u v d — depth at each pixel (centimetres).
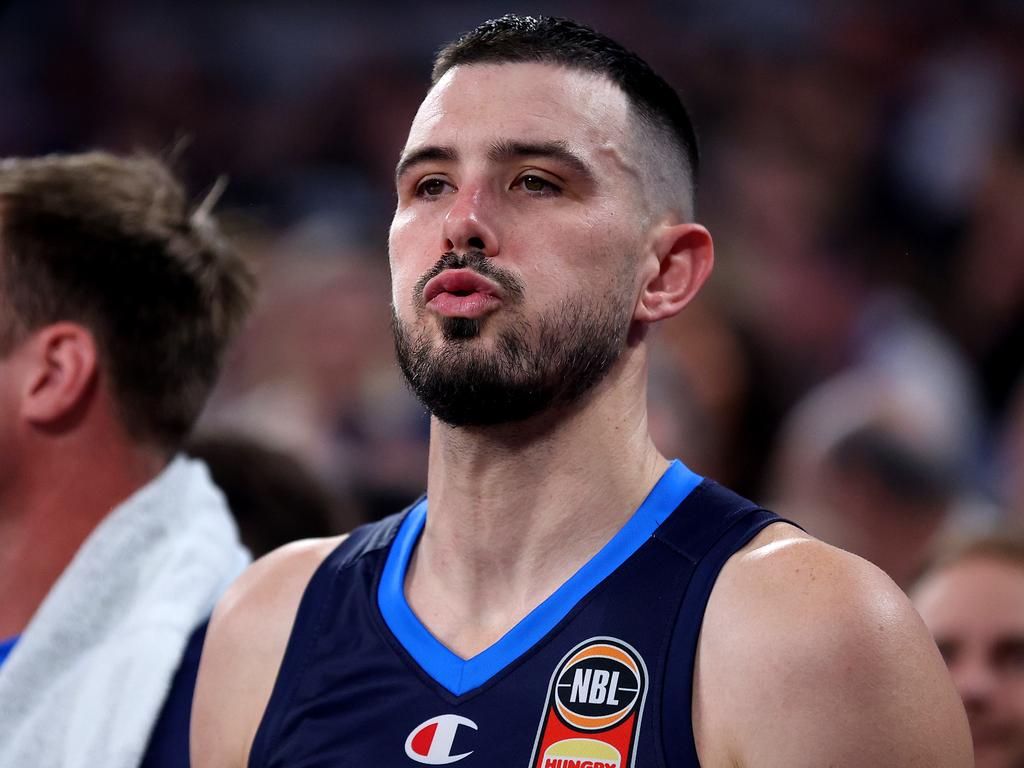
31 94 2362
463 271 442
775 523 448
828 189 2012
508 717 429
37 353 614
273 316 1630
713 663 417
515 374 439
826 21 2127
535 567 457
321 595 485
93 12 2394
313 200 2116
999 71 2055
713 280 1620
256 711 473
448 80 476
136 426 627
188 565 594
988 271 1906
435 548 474
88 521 614
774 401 1572
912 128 2039
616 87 473
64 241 619
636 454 469
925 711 404
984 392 1795
